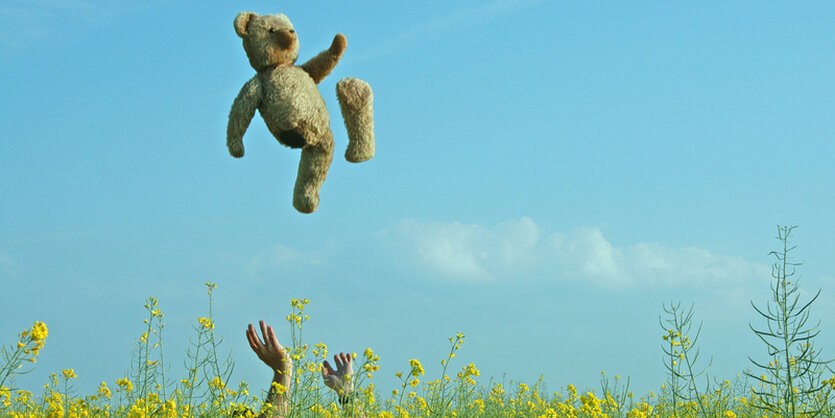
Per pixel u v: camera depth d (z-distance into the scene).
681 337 4.35
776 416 4.35
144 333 4.87
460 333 4.91
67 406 5.30
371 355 4.12
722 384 6.26
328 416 4.28
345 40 4.36
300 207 4.33
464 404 5.59
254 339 4.18
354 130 4.37
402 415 4.72
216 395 4.36
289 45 4.23
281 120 4.07
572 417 5.84
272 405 3.96
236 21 4.24
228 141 4.12
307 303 5.12
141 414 4.10
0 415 5.17
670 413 5.79
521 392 7.59
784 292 3.09
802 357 3.07
